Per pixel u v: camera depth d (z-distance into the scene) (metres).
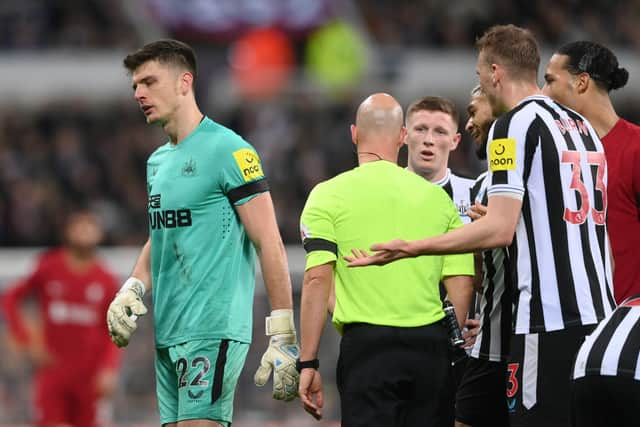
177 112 18.05
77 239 33.19
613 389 14.92
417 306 16.58
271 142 59.16
